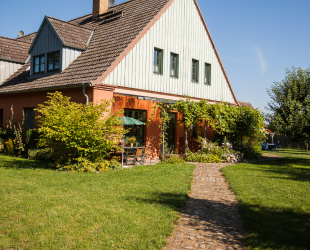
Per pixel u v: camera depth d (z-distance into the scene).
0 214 5.14
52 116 9.42
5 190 6.64
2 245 4.05
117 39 13.65
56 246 4.06
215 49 18.11
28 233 4.44
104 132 10.09
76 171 9.45
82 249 4.02
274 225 5.06
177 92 15.37
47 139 9.97
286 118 14.45
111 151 11.59
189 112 14.20
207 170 10.86
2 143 14.88
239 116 16.27
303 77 15.20
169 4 14.79
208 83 17.77
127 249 4.08
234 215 5.71
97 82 11.12
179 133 15.95
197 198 6.86
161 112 13.77
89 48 14.23
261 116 16.05
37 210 5.36
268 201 6.45
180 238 4.60
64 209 5.48
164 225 4.93
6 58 17.03
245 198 6.71
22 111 14.93
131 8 16.47
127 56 12.59
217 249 4.27
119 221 5.00
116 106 12.57
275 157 17.31
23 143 13.74
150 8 15.06
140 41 13.23
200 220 5.38
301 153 21.91
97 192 6.74
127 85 12.62
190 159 13.80
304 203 6.37
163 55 14.55
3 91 15.41
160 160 13.88
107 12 17.14
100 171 9.73
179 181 8.38
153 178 8.63
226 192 7.49
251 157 16.20
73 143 9.38
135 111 13.66
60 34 13.54
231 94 19.61
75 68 13.01
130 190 7.03
